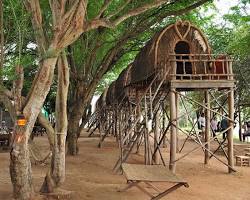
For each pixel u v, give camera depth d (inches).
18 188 325.1
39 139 1059.3
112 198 360.5
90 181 443.5
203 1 581.6
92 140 1084.5
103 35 675.4
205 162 609.6
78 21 317.4
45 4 494.6
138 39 764.0
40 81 322.0
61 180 362.0
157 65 531.2
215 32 895.1
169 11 607.2
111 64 768.3
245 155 649.6
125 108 873.5
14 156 321.7
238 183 463.5
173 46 546.0
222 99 797.9
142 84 666.8
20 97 321.4
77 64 708.7
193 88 526.6
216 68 530.0
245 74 1023.0
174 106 505.4
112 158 669.9
